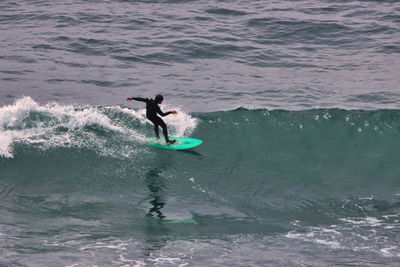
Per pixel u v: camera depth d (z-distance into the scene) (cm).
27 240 3656
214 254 3569
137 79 7494
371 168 5238
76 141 5341
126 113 6022
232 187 4772
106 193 4538
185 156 5275
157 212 4269
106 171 4894
